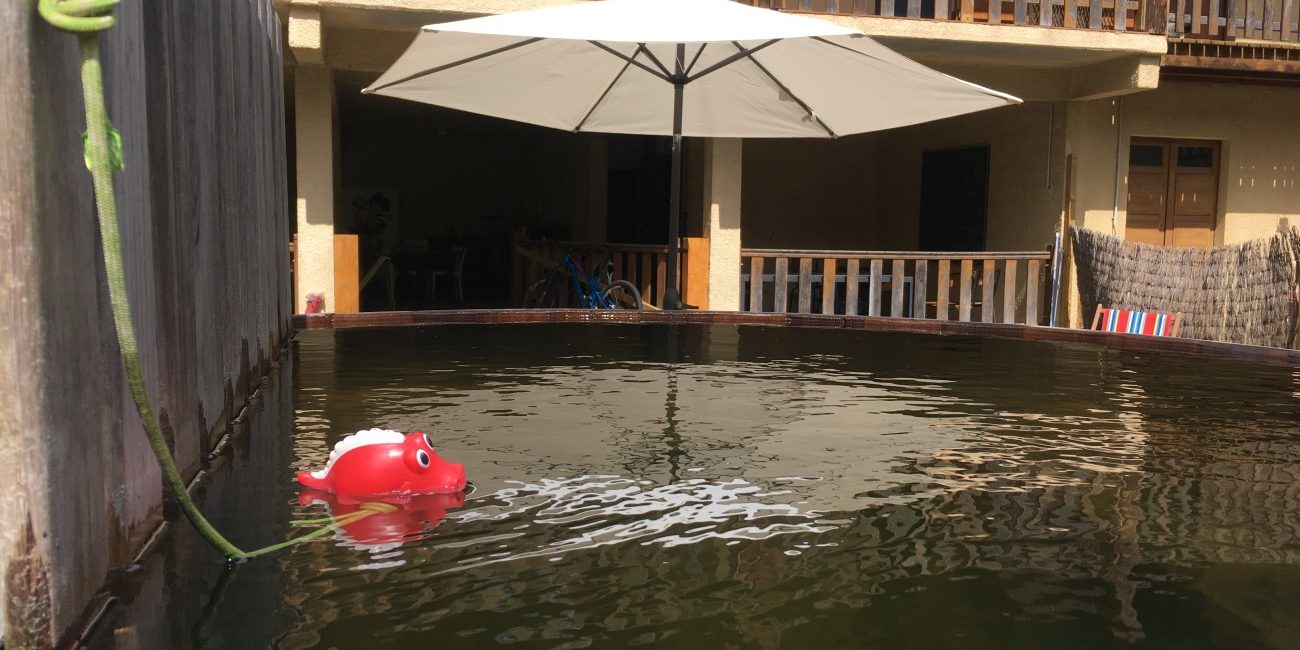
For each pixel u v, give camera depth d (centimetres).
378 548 207
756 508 240
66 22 146
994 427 340
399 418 339
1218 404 388
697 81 737
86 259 174
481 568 197
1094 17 880
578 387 409
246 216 390
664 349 537
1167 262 859
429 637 165
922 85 631
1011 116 1088
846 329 650
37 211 151
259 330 421
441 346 533
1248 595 191
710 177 907
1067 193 1020
